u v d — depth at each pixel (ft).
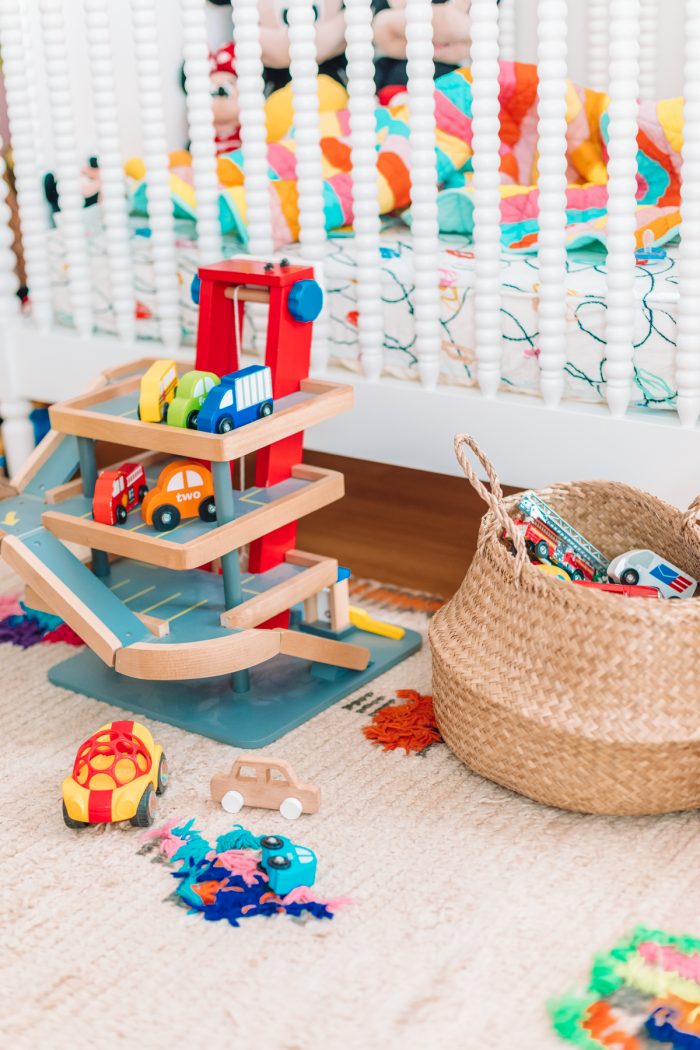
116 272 6.16
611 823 4.09
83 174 6.98
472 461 5.48
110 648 4.44
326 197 6.27
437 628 4.54
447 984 3.37
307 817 4.15
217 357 5.02
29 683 5.17
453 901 3.71
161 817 4.19
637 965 3.40
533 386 5.27
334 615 5.24
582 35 7.95
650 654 3.90
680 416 4.89
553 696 4.00
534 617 4.10
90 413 4.79
